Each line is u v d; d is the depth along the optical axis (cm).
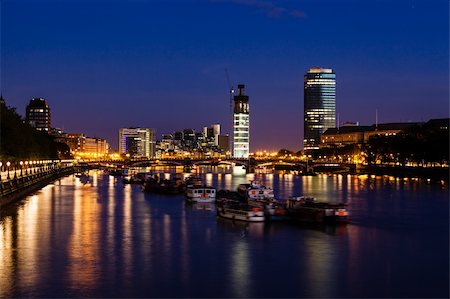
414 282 8419
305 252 10231
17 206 17125
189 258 9719
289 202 14862
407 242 11331
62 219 14112
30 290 7906
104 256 9800
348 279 8525
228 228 12706
